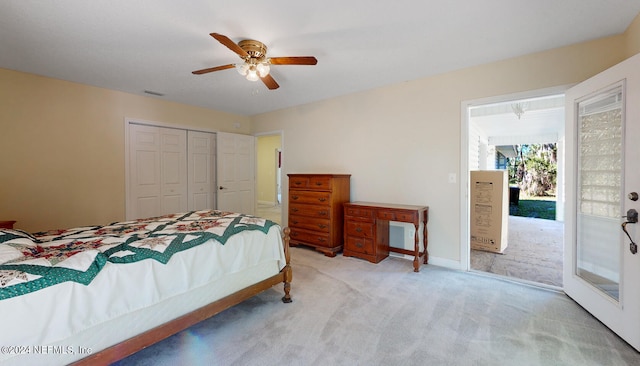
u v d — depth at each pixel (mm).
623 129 1870
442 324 2078
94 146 3752
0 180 3094
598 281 2191
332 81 3551
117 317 1490
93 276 1418
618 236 1990
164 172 4504
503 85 2898
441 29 2262
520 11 2010
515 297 2512
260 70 2426
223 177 5121
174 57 2783
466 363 1655
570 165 2451
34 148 3297
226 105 4805
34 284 1254
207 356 1742
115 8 1939
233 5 1915
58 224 3480
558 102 4086
